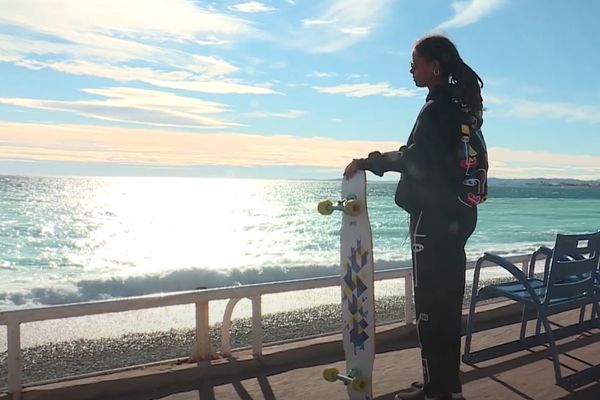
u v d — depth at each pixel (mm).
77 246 38000
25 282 22766
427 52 3416
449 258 3469
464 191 3396
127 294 20641
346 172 3652
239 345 9773
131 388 4344
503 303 7082
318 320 12367
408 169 3414
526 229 53281
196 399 4191
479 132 3486
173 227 52281
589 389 4340
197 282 22328
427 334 3547
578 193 192000
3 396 3994
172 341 10836
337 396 4238
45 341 10633
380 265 24562
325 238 43969
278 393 4309
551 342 4543
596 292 5262
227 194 139000
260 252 34969
